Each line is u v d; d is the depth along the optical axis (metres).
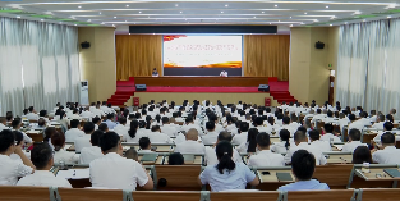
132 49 30.27
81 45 24.23
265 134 6.09
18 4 13.52
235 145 8.64
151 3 14.09
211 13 17.44
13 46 17.89
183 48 29.61
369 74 19.66
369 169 5.78
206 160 6.88
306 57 24.58
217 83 26.28
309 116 15.64
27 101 19.03
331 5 14.31
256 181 4.87
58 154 6.47
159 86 26.45
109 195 3.77
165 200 3.73
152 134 9.27
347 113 15.89
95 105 19.48
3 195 3.85
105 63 24.52
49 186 4.24
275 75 30.33
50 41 21.02
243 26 24.16
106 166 4.49
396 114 17.31
